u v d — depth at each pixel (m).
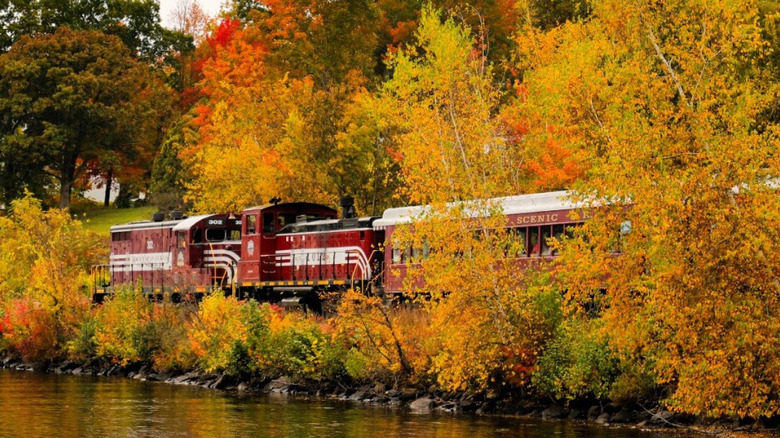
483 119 29.89
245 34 70.12
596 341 24.91
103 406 28.77
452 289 27.19
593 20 31.34
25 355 42.28
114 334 39.47
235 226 48.97
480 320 27.33
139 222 53.56
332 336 31.91
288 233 44.50
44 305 42.62
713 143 21.70
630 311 22.56
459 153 29.14
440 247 28.08
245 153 51.19
